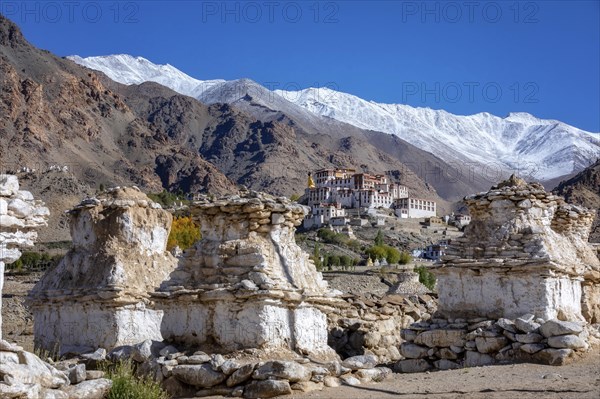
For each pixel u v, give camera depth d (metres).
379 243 161.88
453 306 25.11
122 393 16.81
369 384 18.94
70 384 16.33
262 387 17.39
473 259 24.89
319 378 18.09
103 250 26.52
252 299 20.25
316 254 122.25
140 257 26.69
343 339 28.23
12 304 47.75
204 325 20.75
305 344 21.06
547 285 23.83
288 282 21.02
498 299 24.34
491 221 25.58
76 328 25.67
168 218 27.95
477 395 16.47
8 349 14.85
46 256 93.12
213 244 21.62
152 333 25.78
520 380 18.39
